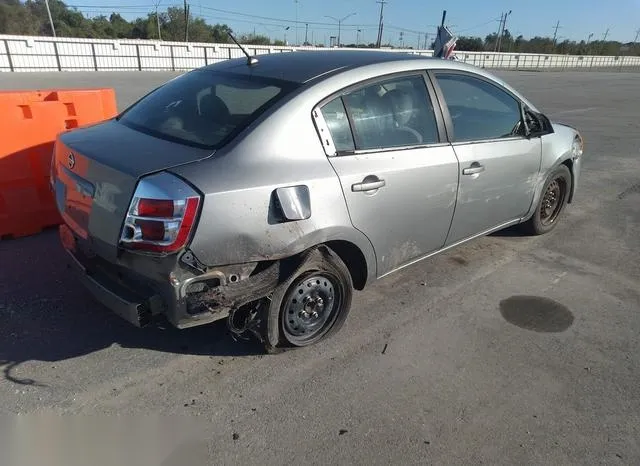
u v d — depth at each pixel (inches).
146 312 105.1
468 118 154.9
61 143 125.3
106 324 135.0
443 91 147.6
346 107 124.2
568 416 109.7
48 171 187.2
